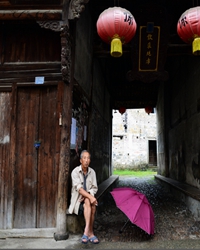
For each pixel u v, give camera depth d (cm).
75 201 371
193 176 643
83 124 509
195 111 613
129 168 1828
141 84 1145
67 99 395
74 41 414
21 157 399
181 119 770
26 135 402
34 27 416
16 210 390
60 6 375
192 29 363
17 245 346
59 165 385
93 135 633
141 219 356
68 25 374
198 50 363
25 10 378
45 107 404
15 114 402
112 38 372
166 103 989
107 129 990
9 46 419
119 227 436
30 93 409
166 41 534
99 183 765
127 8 546
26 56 414
